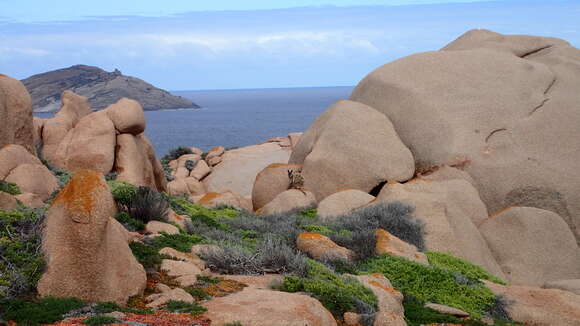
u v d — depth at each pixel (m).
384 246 17.94
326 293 12.24
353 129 30.83
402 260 16.86
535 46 37.78
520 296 15.91
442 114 30.89
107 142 27.55
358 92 36.12
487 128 30.39
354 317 11.60
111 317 9.16
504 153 29.55
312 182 30.30
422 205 22.22
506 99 31.45
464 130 30.12
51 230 10.58
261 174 32.28
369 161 29.59
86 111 32.50
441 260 18.95
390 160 29.59
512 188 28.30
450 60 33.69
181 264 12.86
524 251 22.36
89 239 10.38
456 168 28.94
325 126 32.16
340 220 22.53
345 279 13.69
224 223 21.58
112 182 20.09
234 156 57.31
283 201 27.78
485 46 38.09
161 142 178.12
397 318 11.42
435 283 15.68
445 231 21.05
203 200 30.31
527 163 28.97
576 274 22.33
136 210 17.33
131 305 10.46
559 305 15.24
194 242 16.05
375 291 13.09
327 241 17.09
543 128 30.42
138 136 30.31
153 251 13.42
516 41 38.22
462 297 15.15
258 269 13.95
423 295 15.07
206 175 53.72
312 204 27.75
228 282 12.58
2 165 19.19
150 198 17.61
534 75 32.94
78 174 10.95
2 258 10.51
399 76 33.75
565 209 28.03
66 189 10.88
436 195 22.94
